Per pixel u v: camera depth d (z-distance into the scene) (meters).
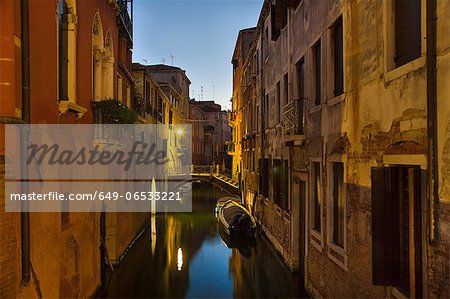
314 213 8.32
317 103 8.15
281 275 10.77
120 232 11.89
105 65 10.07
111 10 10.13
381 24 4.99
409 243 4.41
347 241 6.11
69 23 6.84
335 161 6.68
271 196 13.64
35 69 5.25
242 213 16.64
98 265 9.23
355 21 5.83
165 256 12.92
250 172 20.06
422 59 4.03
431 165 3.79
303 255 9.55
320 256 7.61
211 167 38.91
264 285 10.01
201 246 14.41
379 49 5.04
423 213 4.04
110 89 10.05
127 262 12.01
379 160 5.03
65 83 6.76
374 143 5.17
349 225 6.03
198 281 10.36
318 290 7.74
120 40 12.39
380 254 4.61
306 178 8.70
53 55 6.00
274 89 12.98
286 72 10.91
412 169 4.30
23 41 4.74
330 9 6.95
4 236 4.30
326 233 7.17
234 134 32.53
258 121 16.97
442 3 3.65
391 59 4.82
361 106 5.60
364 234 5.46
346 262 6.15
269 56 13.98
